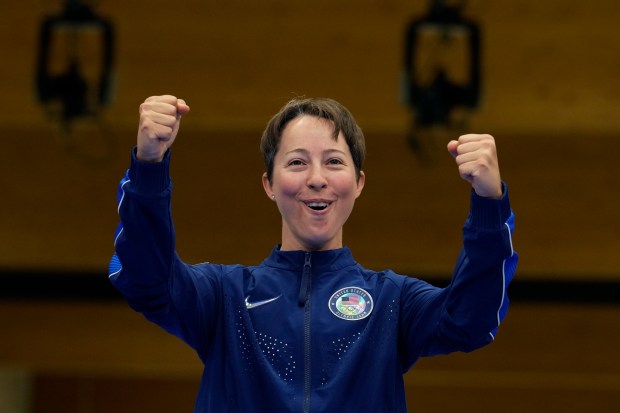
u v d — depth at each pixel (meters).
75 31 20.59
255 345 7.28
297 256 7.67
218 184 26.98
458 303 6.97
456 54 24.77
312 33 26.38
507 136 26.12
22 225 27.30
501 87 25.92
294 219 7.54
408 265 26.42
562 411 31.14
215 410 7.23
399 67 26.06
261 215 26.91
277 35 26.52
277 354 7.28
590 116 25.80
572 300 26.31
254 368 7.27
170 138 6.79
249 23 26.59
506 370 27.97
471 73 19.50
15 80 26.83
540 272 26.23
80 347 28.52
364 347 7.27
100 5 26.73
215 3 26.69
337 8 26.33
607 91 25.73
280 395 7.08
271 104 26.53
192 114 26.78
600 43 25.77
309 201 7.46
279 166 7.61
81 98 20.36
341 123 7.67
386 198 26.52
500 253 6.80
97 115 20.75
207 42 26.67
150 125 6.70
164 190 6.90
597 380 27.50
